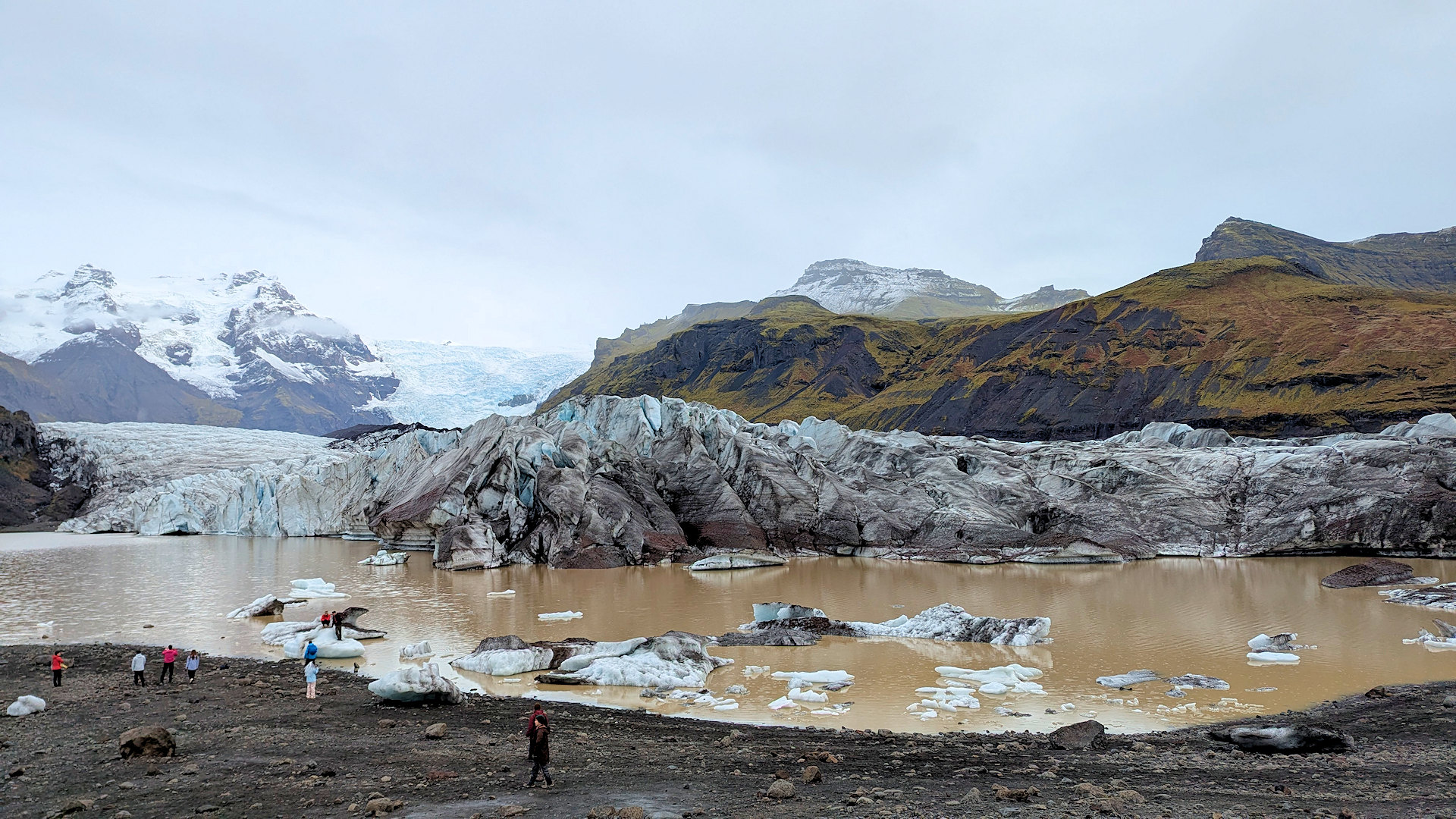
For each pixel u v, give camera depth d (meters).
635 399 105.94
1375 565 63.91
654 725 28.17
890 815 16.97
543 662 38.22
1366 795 18.28
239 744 24.39
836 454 103.25
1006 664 39.28
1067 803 17.80
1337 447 86.88
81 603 58.91
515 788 19.86
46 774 21.08
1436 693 31.58
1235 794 18.62
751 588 65.00
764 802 18.31
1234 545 81.50
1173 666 38.28
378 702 30.84
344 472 119.88
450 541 80.12
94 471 152.25
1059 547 79.25
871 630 46.88
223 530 121.50
